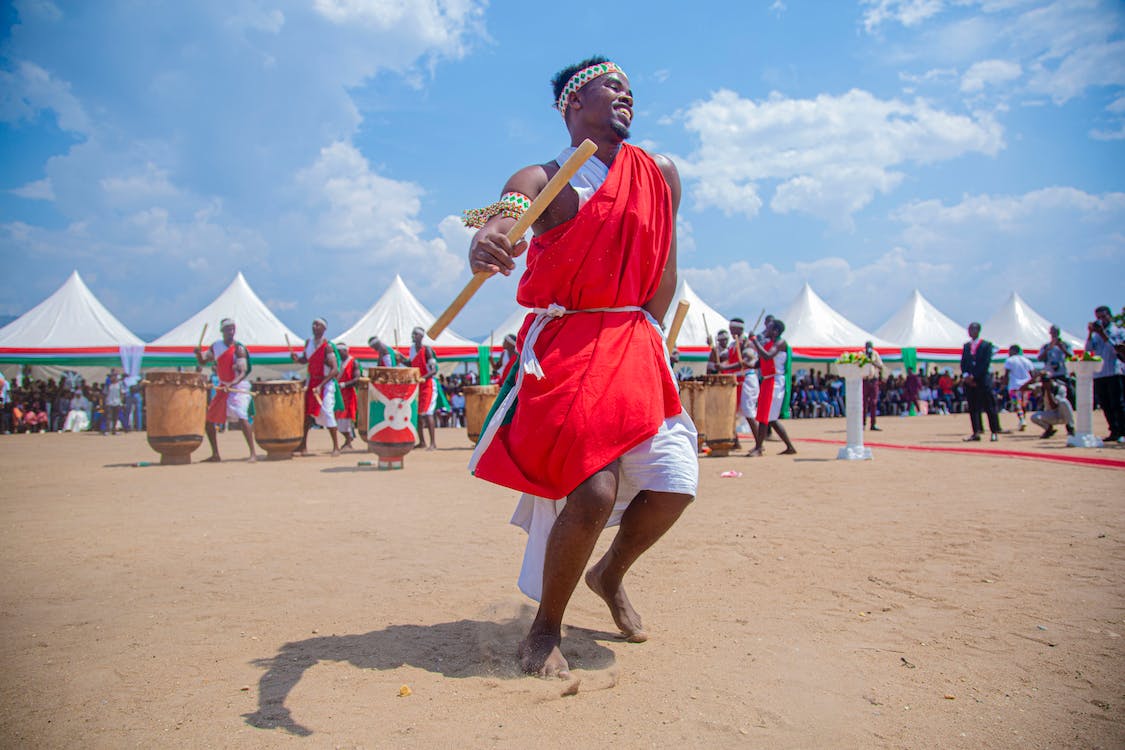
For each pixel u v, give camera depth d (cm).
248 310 2894
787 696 235
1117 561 405
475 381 2802
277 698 233
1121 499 605
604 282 261
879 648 279
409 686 243
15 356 2581
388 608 338
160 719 219
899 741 204
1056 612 320
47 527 550
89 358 2606
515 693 235
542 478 258
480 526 554
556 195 242
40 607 341
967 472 817
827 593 356
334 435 1241
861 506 603
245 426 1144
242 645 287
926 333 3494
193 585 382
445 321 246
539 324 270
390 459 990
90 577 399
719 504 631
